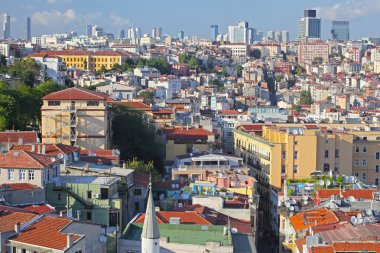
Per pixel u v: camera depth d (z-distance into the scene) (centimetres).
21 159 14388
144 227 11469
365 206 17362
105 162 18612
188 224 13838
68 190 14562
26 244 10650
